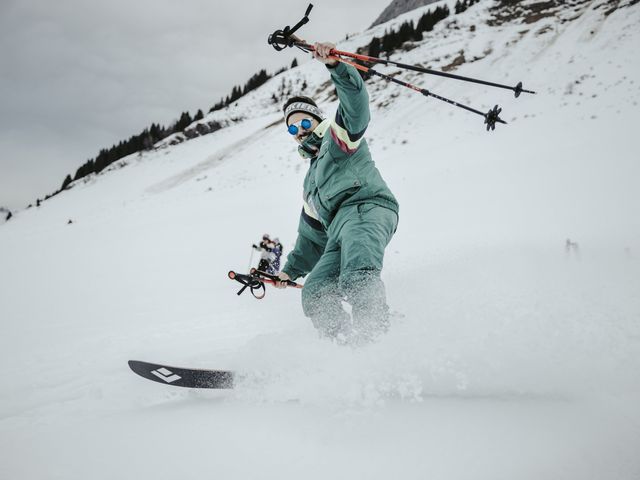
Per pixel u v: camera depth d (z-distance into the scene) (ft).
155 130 277.23
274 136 178.70
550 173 64.49
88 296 35.81
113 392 9.16
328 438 5.63
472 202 58.70
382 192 8.63
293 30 8.29
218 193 121.70
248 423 6.30
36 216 151.33
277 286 10.11
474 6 220.43
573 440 4.99
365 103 8.00
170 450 5.72
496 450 4.98
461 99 134.51
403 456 5.06
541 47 148.25
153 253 59.62
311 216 9.65
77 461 5.62
